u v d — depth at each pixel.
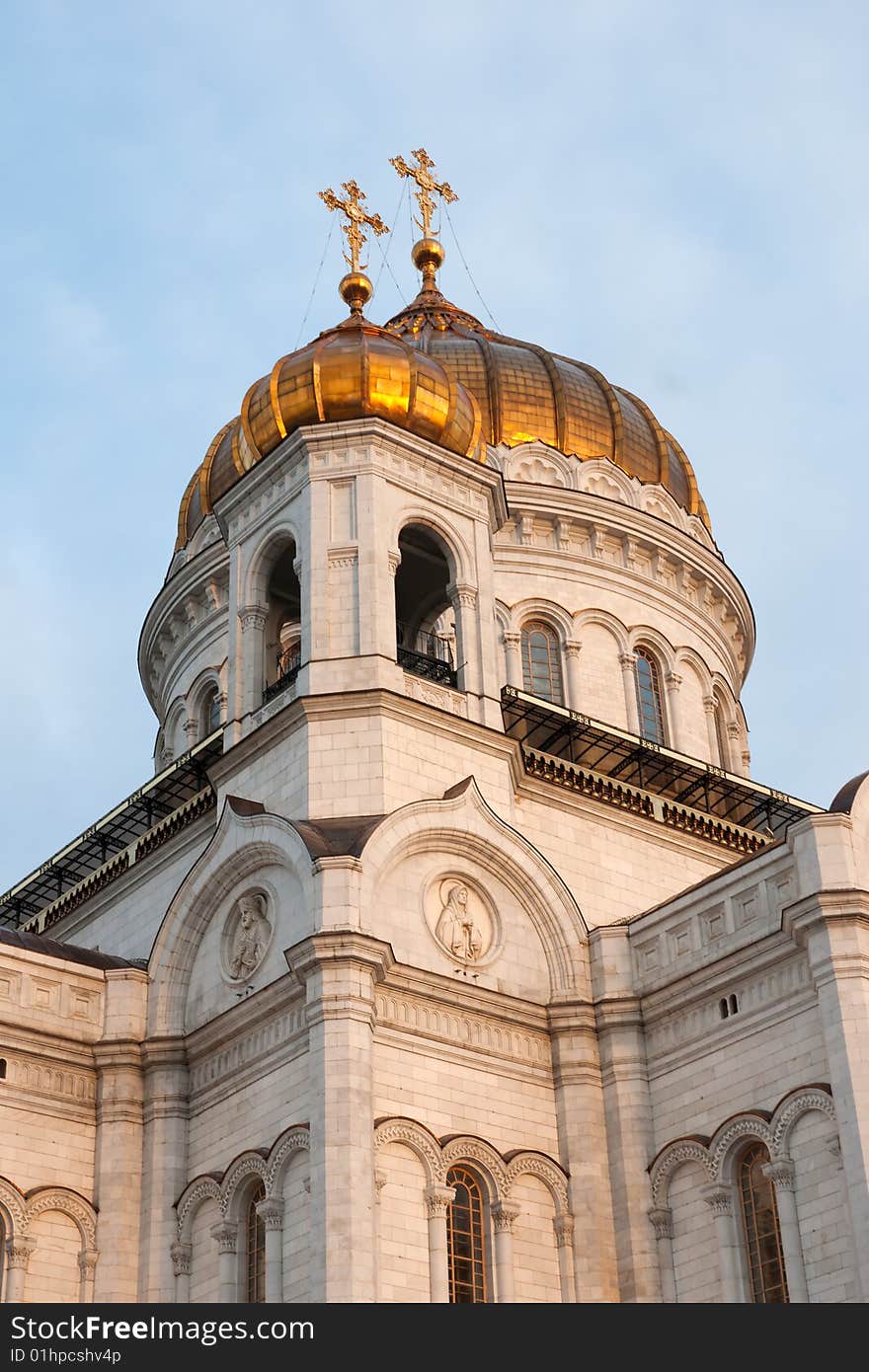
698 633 65.19
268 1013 44.25
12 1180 44.38
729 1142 42.47
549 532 62.97
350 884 43.16
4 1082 45.22
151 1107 46.03
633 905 51.94
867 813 43.53
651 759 56.28
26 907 59.91
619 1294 43.22
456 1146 43.00
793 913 42.03
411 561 53.78
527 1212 43.62
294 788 46.62
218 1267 42.91
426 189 80.19
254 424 52.03
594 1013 46.38
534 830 50.78
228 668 54.94
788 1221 40.50
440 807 46.06
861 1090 39.69
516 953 46.75
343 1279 38.88
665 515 65.94
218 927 47.09
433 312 74.69
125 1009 47.19
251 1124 43.81
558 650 61.69
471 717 48.97
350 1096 40.78
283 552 52.12
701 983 44.78
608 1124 45.22
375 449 50.22
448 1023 44.50
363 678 47.22
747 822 59.25
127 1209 45.03
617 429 66.31
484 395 65.25
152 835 53.41
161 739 66.81
